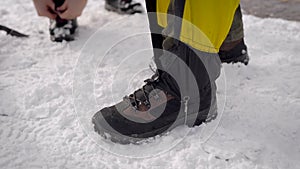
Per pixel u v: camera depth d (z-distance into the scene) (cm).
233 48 139
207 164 101
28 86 133
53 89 131
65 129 114
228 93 129
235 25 133
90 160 103
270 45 159
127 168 101
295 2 203
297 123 117
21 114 120
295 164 102
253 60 149
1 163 101
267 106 124
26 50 154
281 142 110
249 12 194
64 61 148
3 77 137
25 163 101
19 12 185
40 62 147
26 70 142
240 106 123
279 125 116
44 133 112
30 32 168
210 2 98
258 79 138
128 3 185
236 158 103
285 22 177
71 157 104
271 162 102
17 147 106
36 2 156
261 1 204
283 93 131
